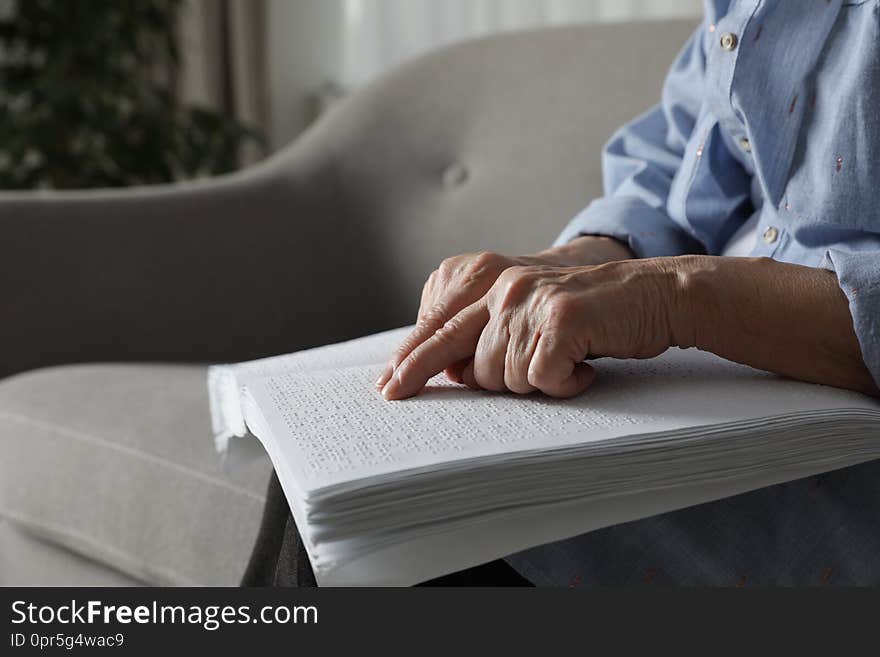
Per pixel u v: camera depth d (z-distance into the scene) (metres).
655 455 0.42
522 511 0.40
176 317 1.25
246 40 3.21
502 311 0.49
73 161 2.55
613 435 0.41
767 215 0.62
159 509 0.85
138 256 1.23
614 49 1.21
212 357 1.27
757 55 0.60
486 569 0.50
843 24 0.58
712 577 0.50
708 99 0.65
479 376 0.49
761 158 0.60
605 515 0.42
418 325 0.53
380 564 0.38
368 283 1.33
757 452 0.44
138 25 2.66
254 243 1.30
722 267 0.50
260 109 3.27
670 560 0.50
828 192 0.56
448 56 1.37
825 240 0.57
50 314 1.19
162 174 2.65
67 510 0.93
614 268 0.50
